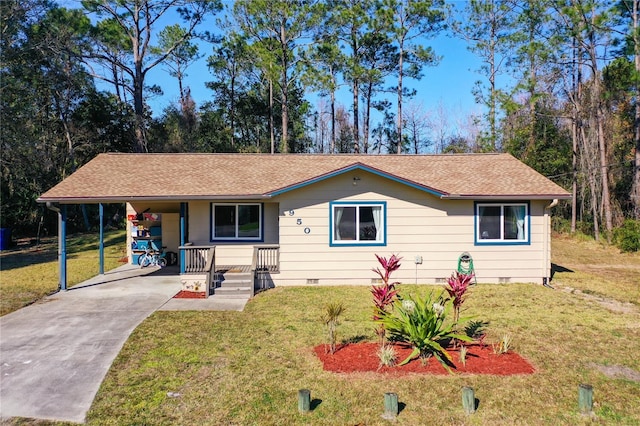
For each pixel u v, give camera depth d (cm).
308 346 805
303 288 1325
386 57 3372
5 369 707
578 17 2406
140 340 841
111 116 3297
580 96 2928
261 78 3909
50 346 809
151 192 1321
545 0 2612
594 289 1334
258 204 1475
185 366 717
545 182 1456
